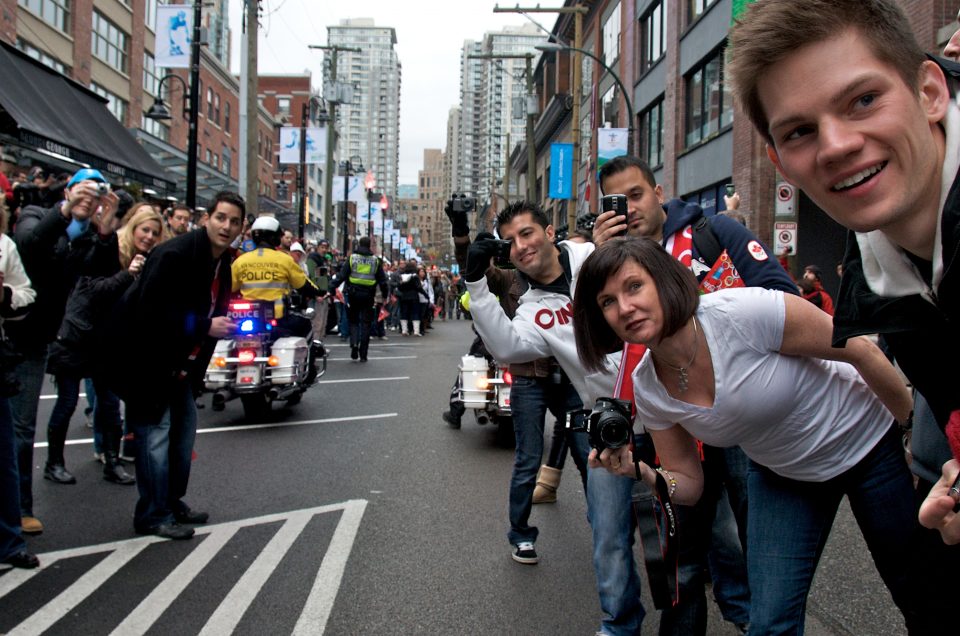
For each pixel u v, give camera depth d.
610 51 31.72
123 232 5.63
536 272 3.78
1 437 4.05
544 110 47.09
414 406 9.50
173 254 4.43
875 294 1.78
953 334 1.64
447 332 23.91
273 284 8.24
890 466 2.45
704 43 19.78
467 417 8.81
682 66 21.69
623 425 2.39
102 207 5.36
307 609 3.64
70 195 4.52
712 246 3.23
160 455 4.63
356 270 13.99
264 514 5.12
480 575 4.12
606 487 3.20
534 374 4.24
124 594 3.78
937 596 1.90
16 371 4.57
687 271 2.37
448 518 5.11
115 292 5.41
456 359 14.91
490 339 3.73
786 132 1.54
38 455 6.57
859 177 1.48
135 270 5.40
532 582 4.04
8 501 4.07
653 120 25.56
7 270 4.30
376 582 4.00
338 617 3.57
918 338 1.72
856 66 1.43
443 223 135.38
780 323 2.29
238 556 4.33
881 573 2.49
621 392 3.00
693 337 2.35
